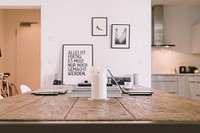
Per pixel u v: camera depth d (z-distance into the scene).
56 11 4.54
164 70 6.22
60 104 1.21
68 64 4.51
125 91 1.94
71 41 4.54
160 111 0.97
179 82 5.68
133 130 0.74
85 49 4.54
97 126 0.74
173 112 0.94
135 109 1.03
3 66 6.80
